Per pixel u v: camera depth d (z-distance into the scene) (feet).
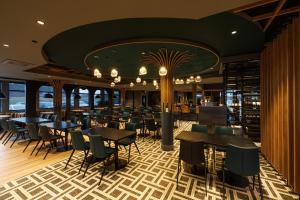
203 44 14.03
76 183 10.02
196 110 36.81
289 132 9.26
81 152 15.85
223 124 14.46
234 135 12.16
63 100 41.50
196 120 35.53
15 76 27.45
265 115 13.78
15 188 9.52
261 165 12.60
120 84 43.55
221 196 8.71
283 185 9.78
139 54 16.85
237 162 8.07
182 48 14.78
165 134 16.19
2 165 12.72
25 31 9.30
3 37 10.19
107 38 12.92
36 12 7.29
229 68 19.52
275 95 11.47
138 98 66.33
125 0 6.44
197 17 7.80
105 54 16.75
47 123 18.15
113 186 9.66
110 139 11.01
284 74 10.02
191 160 9.37
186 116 37.55
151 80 38.58
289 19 9.53
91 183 10.01
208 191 9.14
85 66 22.82
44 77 28.84
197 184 9.84
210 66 22.81
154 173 11.24
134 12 7.38
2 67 19.62
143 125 22.38
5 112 29.78
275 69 11.43
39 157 14.46
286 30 9.65
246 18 9.43
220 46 15.15
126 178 10.59
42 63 17.49
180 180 10.30
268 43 12.99
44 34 9.74
